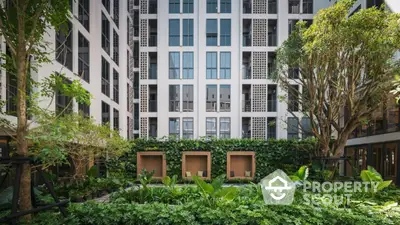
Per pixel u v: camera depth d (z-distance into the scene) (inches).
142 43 775.1
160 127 744.3
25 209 168.4
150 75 800.9
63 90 197.5
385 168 467.8
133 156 515.8
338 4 294.4
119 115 662.5
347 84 342.0
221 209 205.2
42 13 174.1
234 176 502.0
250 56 762.2
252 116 733.3
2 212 174.4
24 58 169.0
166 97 751.1
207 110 745.0
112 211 197.2
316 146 419.5
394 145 446.3
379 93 327.9
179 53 761.6
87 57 486.0
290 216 194.7
